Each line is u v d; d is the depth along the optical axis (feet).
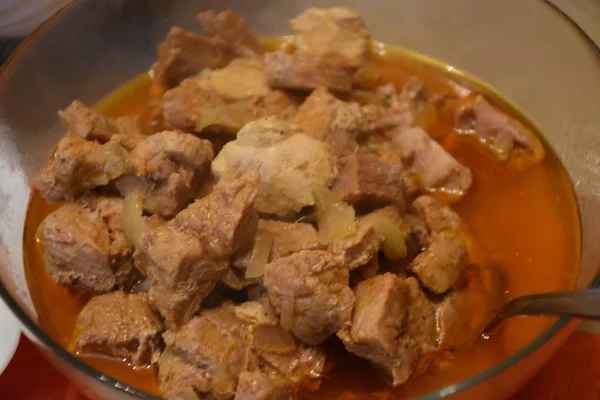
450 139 1.76
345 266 1.44
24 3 1.88
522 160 1.70
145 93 1.83
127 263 1.51
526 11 1.76
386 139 1.71
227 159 1.57
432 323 1.47
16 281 1.47
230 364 1.39
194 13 1.88
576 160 1.65
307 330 1.42
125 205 1.53
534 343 1.28
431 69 1.91
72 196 1.55
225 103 1.72
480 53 1.87
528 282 1.54
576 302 1.30
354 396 1.41
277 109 1.71
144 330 1.44
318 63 1.74
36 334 1.32
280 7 1.94
